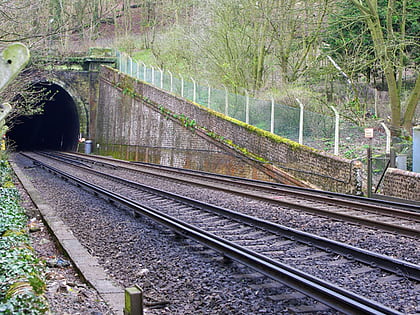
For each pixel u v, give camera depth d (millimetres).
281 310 5602
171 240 9570
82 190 19094
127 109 43094
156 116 36594
